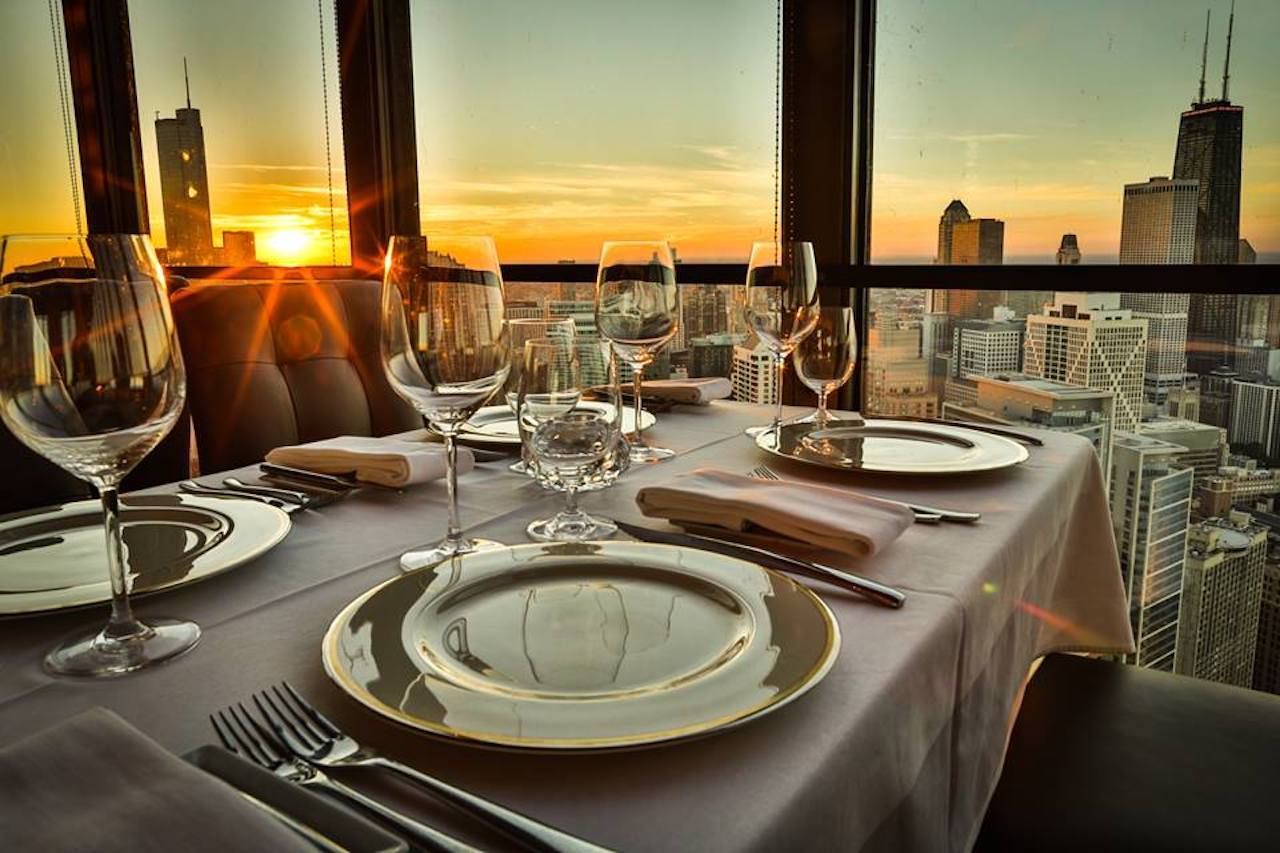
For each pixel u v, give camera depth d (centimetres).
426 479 82
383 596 50
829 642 44
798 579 58
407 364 63
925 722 49
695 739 37
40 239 46
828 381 106
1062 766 84
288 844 29
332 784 35
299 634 50
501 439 98
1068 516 93
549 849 31
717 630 47
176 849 28
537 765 37
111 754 33
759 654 43
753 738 39
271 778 33
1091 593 102
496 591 53
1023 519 73
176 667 46
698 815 33
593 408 94
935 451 94
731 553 62
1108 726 90
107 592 54
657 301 101
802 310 104
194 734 40
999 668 68
